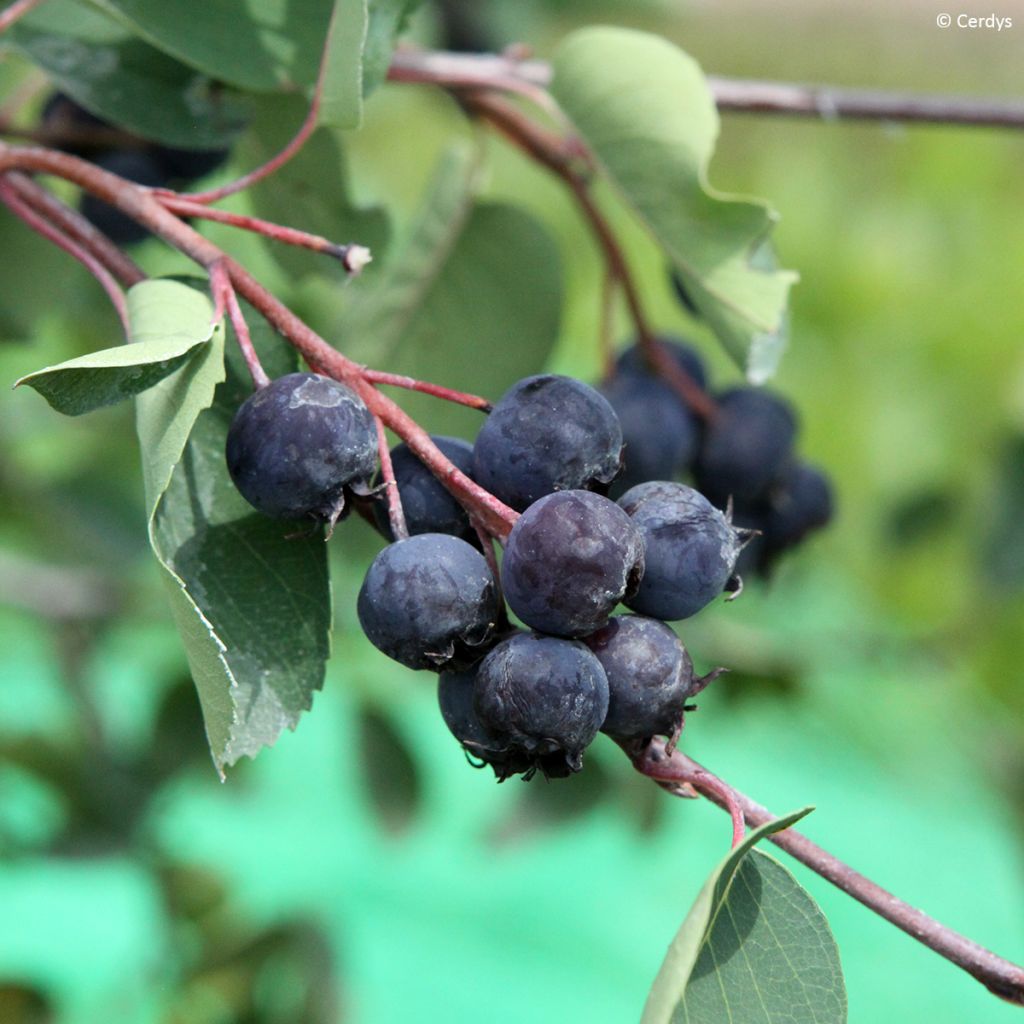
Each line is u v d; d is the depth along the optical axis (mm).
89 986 636
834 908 781
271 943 472
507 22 535
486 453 247
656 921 744
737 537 252
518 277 355
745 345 300
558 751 240
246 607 262
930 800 783
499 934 739
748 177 1247
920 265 1121
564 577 236
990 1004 743
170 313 251
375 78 285
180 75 316
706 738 769
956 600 570
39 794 518
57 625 512
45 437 542
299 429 244
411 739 497
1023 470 535
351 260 264
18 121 416
